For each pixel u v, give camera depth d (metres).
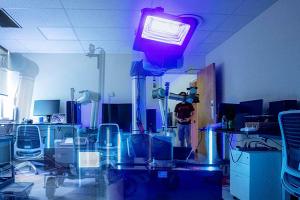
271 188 2.79
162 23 1.69
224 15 3.84
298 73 2.96
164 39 1.76
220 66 5.24
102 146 3.05
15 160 4.29
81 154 3.74
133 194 1.62
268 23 3.57
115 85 5.80
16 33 4.69
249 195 2.76
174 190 1.60
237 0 3.38
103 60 3.92
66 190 3.41
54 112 5.60
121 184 1.63
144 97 2.10
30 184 3.41
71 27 4.39
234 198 3.10
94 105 3.64
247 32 4.17
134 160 1.82
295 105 2.86
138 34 1.72
